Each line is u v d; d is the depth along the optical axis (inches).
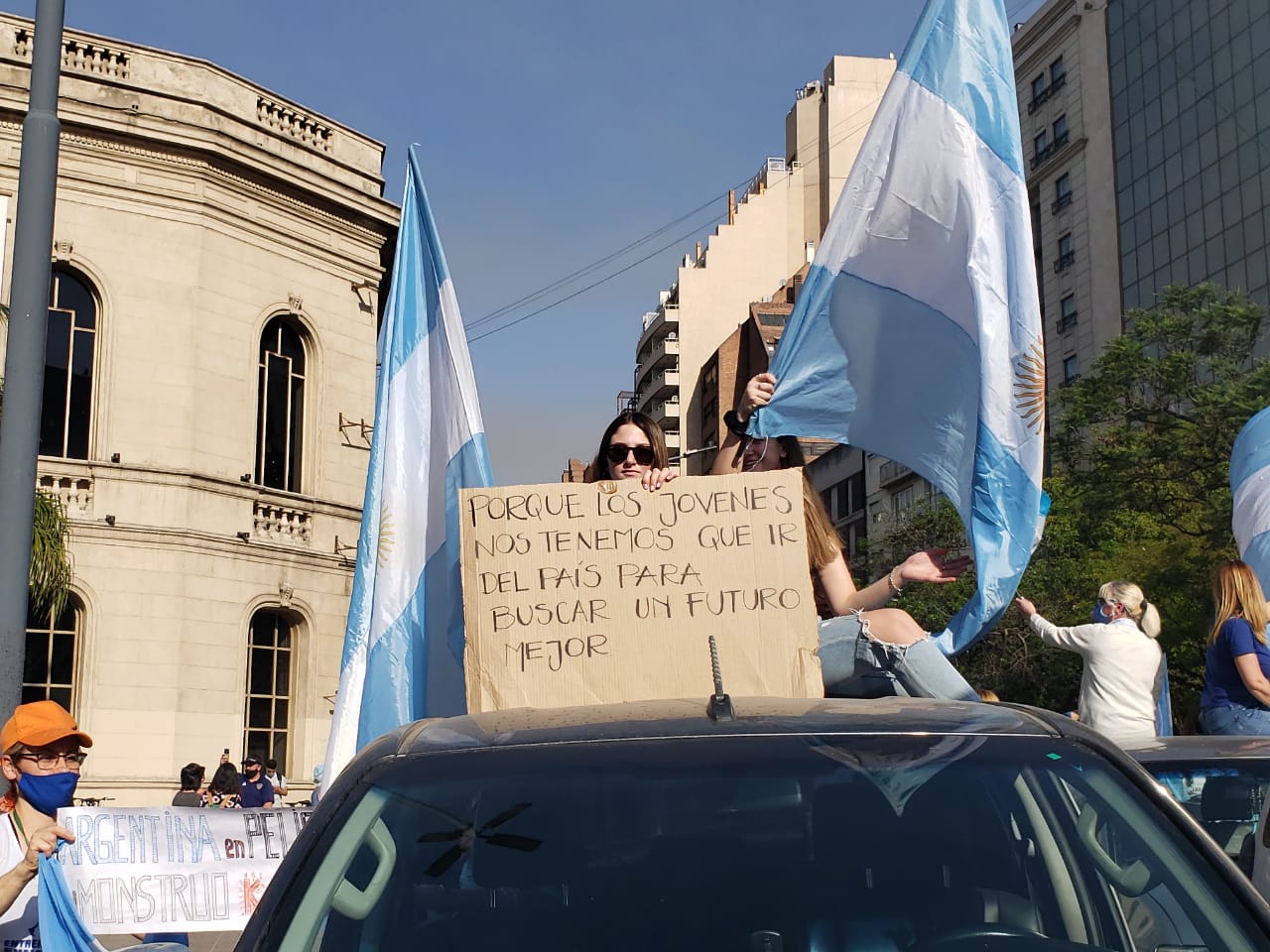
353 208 1091.9
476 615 171.6
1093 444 1365.7
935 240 234.7
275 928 105.7
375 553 251.1
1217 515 1190.9
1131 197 2399.1
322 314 1080.2
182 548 959.0
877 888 107.4
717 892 106.9
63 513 713.0
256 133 1030.4
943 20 239.6
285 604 1023.6
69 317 954.7
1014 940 104.7
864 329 237.0
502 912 106.9
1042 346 227.8
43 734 193.5
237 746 980.6
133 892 197.8
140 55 989.8
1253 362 1342.3
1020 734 124.7
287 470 1053.2
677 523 171.5
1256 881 166.7
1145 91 2369.6
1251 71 2105.1
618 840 111.9
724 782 116.3
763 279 4264.3
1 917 189.5
